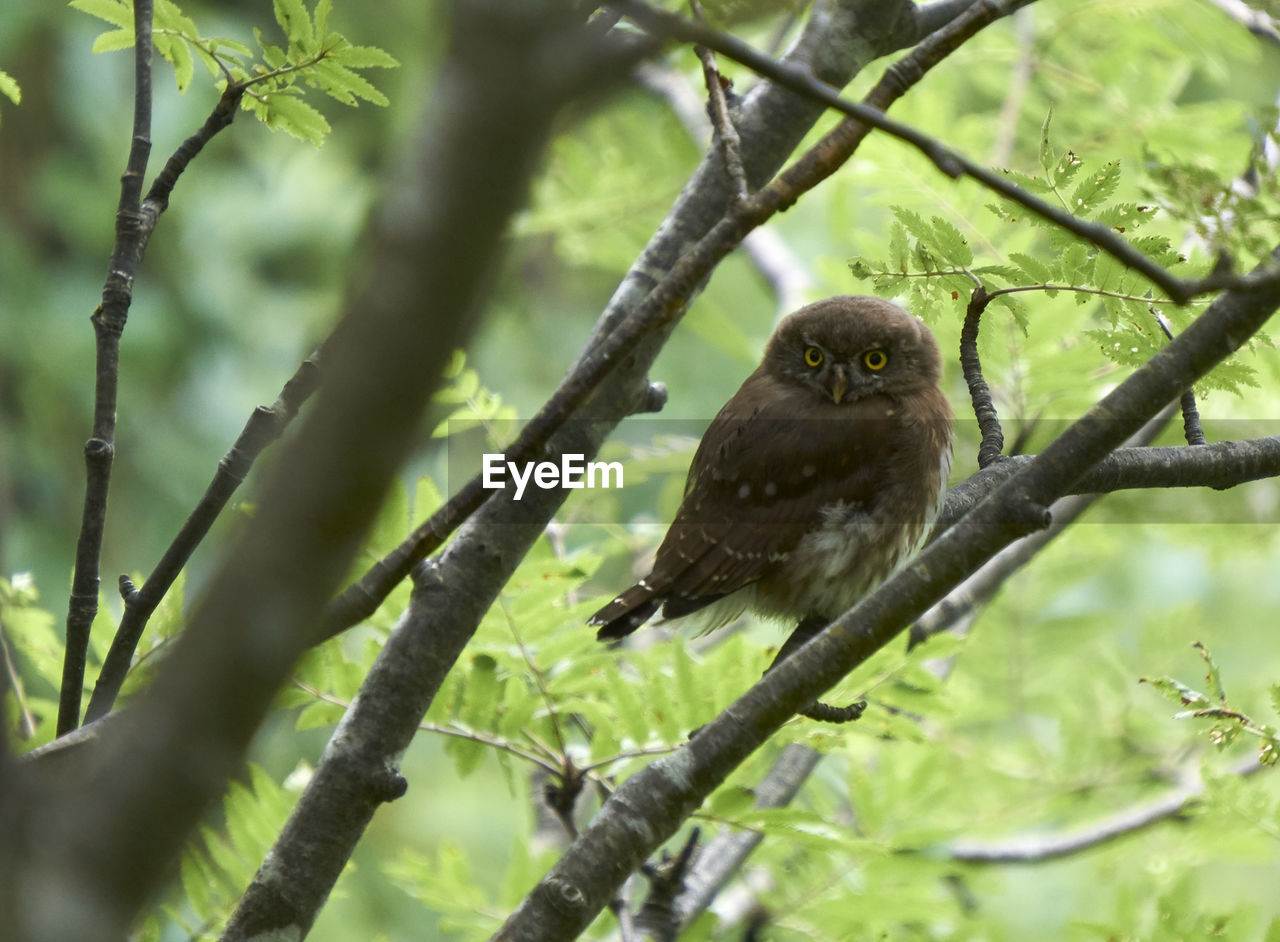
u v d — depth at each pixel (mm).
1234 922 6961
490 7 1993
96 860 2227
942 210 8641
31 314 14328
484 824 15461
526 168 2029
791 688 4719
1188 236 6816
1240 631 12180
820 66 6285
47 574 13992
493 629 7023
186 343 15219
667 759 4770
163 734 2236
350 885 13375
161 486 14781
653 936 6836
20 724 6234
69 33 14578
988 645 10719
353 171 15984
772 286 12836
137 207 5281
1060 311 8367
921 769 7988
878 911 7750
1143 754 10070
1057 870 10336
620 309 6176
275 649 2223
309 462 2154
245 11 12664
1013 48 11594
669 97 11148
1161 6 10414
